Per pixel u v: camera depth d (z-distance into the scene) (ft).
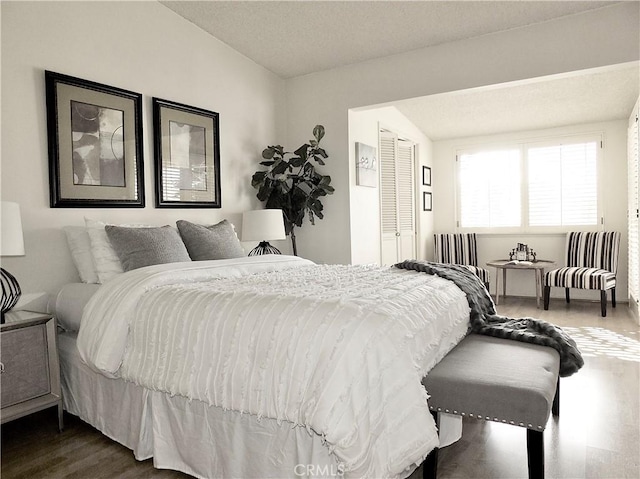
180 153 11.75
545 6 11.00
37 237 8.84
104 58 10.02
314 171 14.79
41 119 8.90
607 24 11.06
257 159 14.61
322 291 6.40
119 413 7.22
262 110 14.85
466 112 17.87
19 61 8.56
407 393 5.08
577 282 16.81
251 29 12.39
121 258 8.71
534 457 5.28
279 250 15.64
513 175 20.84
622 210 18.66
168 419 6.51
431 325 6.22
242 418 5.81
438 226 22.56
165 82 11.44
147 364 6.48
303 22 11.94
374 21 11.80
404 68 13.73
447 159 22.31
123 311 6.83
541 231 20.27
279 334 5.41
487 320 8.52
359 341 5.02
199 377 5.90
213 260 9.25
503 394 5.39
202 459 6.15
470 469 6.42
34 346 7.40
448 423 6.72
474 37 12.66
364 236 15.94
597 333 13.87
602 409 8.37
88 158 9.62
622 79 14.02
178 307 6.40
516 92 15.43
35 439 7.50
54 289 9.10
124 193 10.32
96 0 9.88
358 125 15.47
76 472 6.47
